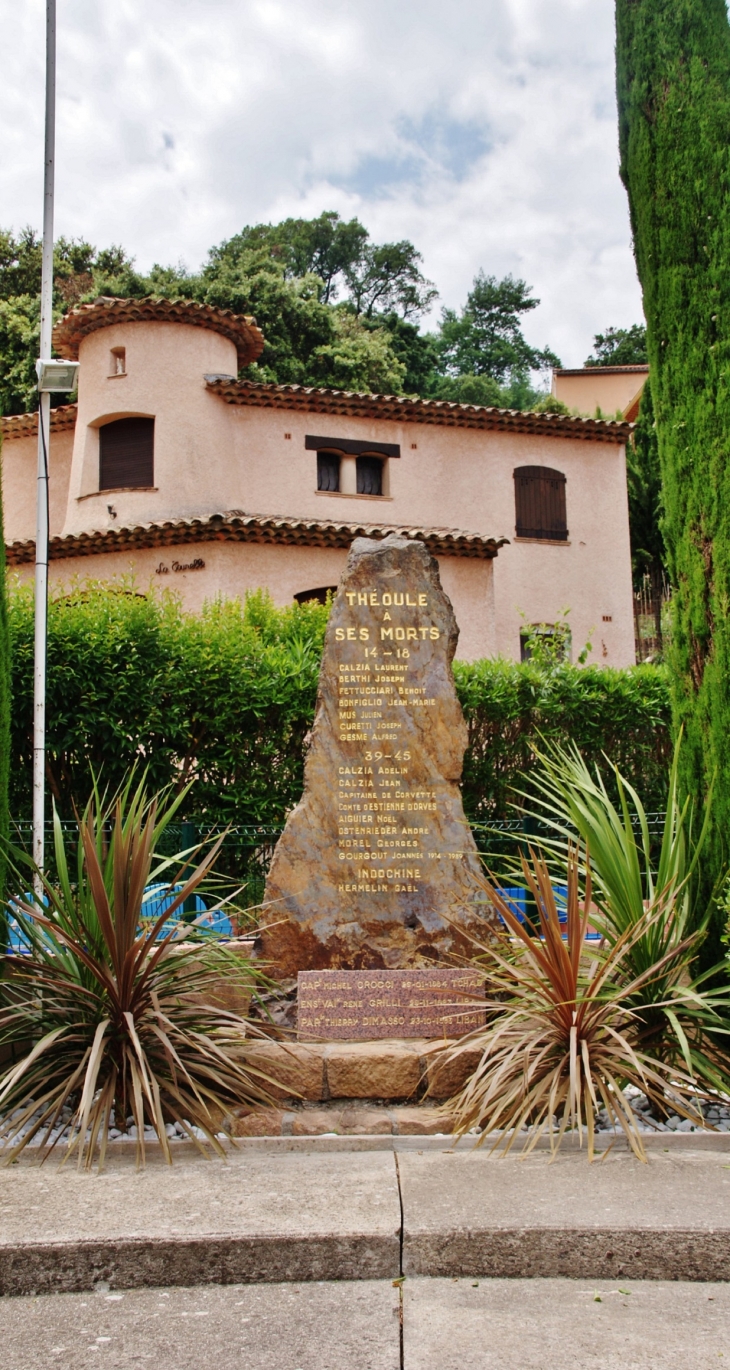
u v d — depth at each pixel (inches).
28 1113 177.9
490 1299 134.2
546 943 189.6
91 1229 142.6
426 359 1608.0
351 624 241.1
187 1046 196.2
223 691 344.8
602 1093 177.6
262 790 346.3
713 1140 179.3
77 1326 128.1
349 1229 142.0
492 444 844.0
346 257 1835.6
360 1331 125.7
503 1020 189.8
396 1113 191.2
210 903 315.0
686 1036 195.0
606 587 859.4
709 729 222.5
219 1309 132.0
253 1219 145.9
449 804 233.5
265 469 777.6
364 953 225.9
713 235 228.8
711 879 219.0
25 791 330.0
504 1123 186.1
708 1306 132.3
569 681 372.8
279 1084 190.1
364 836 231.3
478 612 725.3
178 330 754.8
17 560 706.8
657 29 244.1
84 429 760.3
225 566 661.9
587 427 861.2
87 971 197.0
